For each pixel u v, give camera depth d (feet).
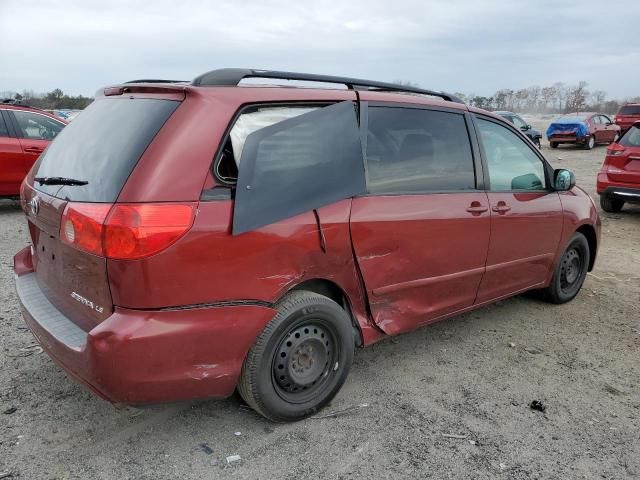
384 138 11.12
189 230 8.11
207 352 8.51
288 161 9.34
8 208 30.53
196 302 8.33
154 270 7.89
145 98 9.25
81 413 10.07
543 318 15.88
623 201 31.42
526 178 14.71
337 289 10.50
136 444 9.23
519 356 13.29
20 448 9.00
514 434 9.98
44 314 9.46
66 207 8.65
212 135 8.55
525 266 14.73
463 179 12.67
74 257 8.64
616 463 9.29
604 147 85.30
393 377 11.94
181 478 8.46
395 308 11.35
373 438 9.65
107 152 8.76
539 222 14.71
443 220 11.81
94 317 8.59
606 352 13.73
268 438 9.53
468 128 13.06
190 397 8.59
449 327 14.96
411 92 12.48
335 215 9.88
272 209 9.00
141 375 8.01
